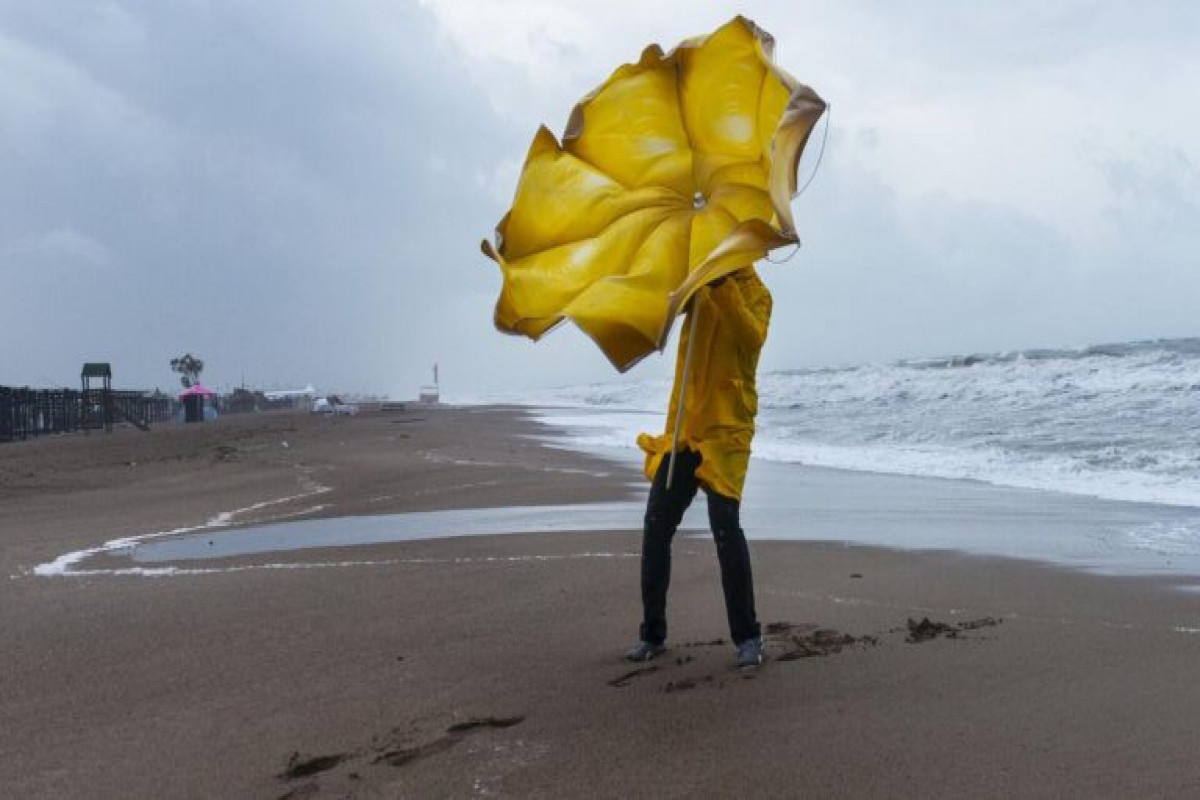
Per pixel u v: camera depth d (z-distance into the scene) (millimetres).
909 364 46062
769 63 3664
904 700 3529
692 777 2912
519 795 2820
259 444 23141
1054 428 18422
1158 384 25281
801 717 3385
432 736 3299
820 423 22922
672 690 3723
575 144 4078
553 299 3980
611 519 8680
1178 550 6922
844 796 2754
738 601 3994
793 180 3391
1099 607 5078
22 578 6562
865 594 5477
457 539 7699
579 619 4891
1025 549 7043
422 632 4684
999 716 3336
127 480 15039
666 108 4008
